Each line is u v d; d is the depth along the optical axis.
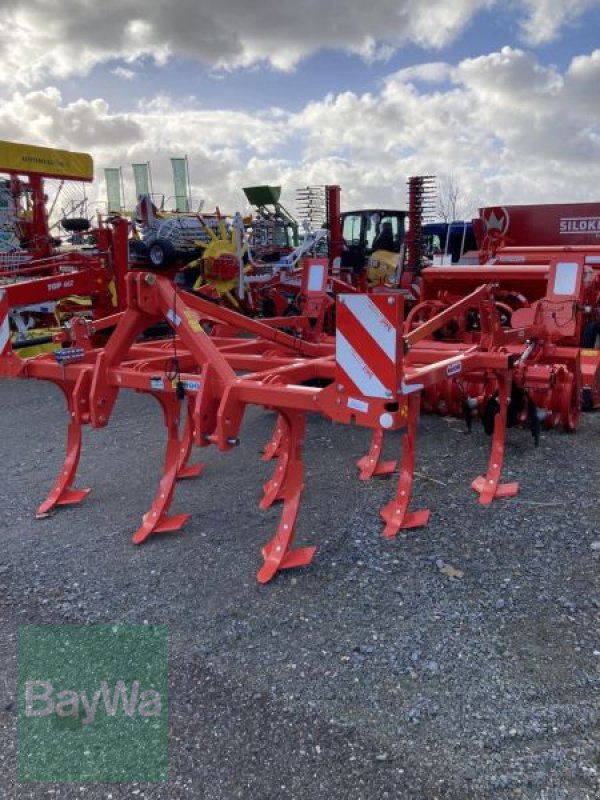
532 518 3.98
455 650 2.78
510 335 4.79
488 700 2.47
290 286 11.62
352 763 2.21
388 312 2.71
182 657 2.82
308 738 2.33
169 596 3.33
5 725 2.47
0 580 3.54
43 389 8.66
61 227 12.97
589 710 2.39
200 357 3.52
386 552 3.66
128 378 3.82
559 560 3.48
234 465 5.25
